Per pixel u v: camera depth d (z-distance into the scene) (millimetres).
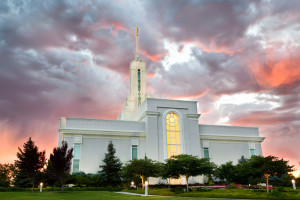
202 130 54438
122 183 41312
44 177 39719
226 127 56469
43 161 34156
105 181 41250
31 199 23469
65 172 32875
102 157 45781
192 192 28391
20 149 41375
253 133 57969
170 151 49250
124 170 37781
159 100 51156
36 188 37750
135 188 38844
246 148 56375
